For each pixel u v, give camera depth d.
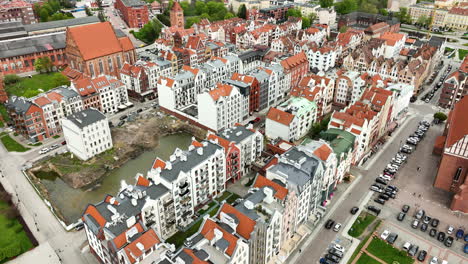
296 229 118.19
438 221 123.62
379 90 172.38
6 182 145.12
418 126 184.75
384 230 119.94
